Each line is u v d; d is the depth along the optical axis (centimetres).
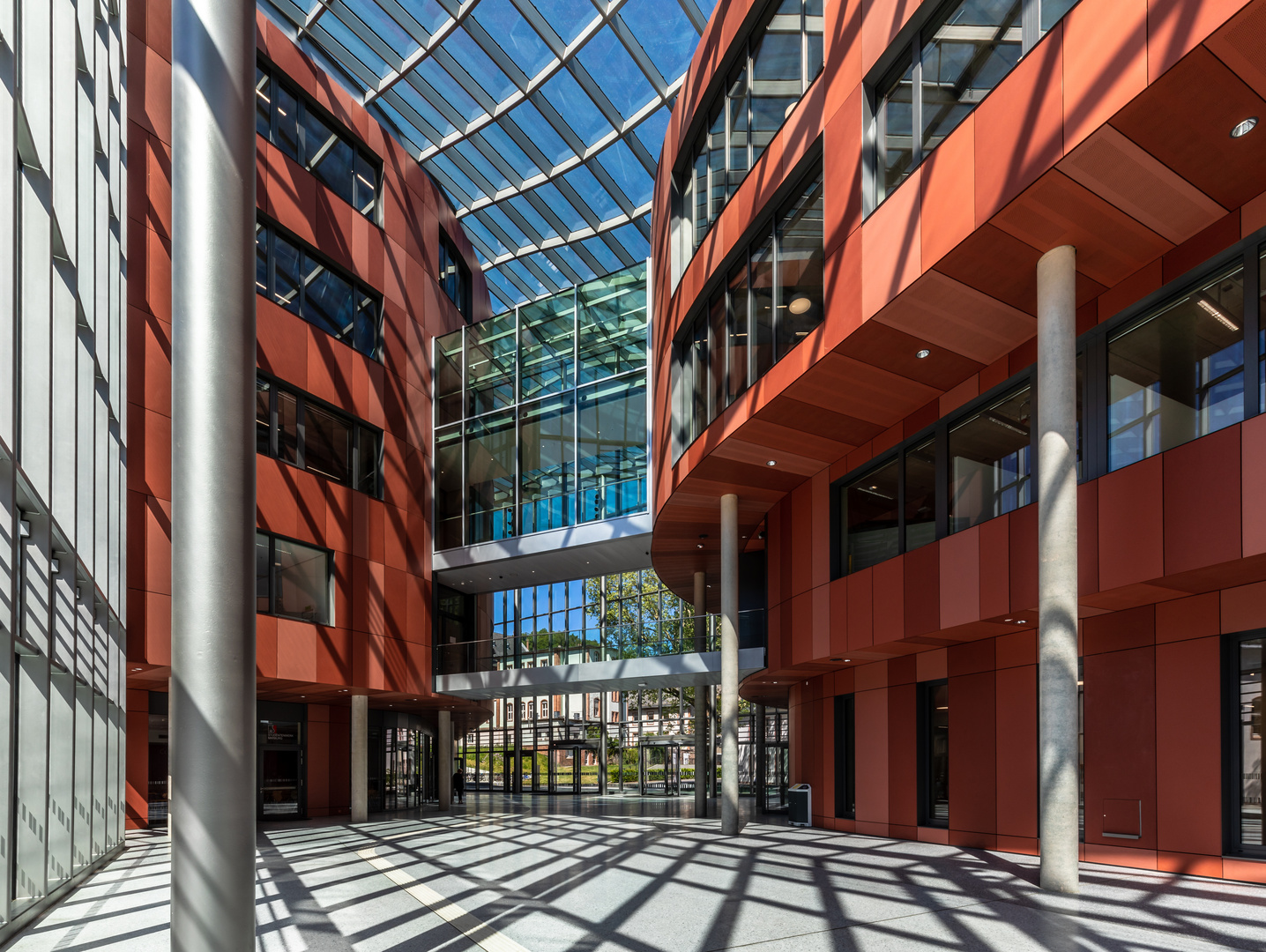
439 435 2569
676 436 1720
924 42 997
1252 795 913
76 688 1141
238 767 376
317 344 2141
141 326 1659
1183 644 988
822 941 659
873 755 1563
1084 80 756
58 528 945
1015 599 1116
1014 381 1155
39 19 855
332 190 2252
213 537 382
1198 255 905
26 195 845
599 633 2219
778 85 1300
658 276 1956
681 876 1018
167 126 1766
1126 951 588
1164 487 905
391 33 2278
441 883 1020
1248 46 652
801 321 1225
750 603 2409
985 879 947
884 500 1447
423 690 2367
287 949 682
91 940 740
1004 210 848
